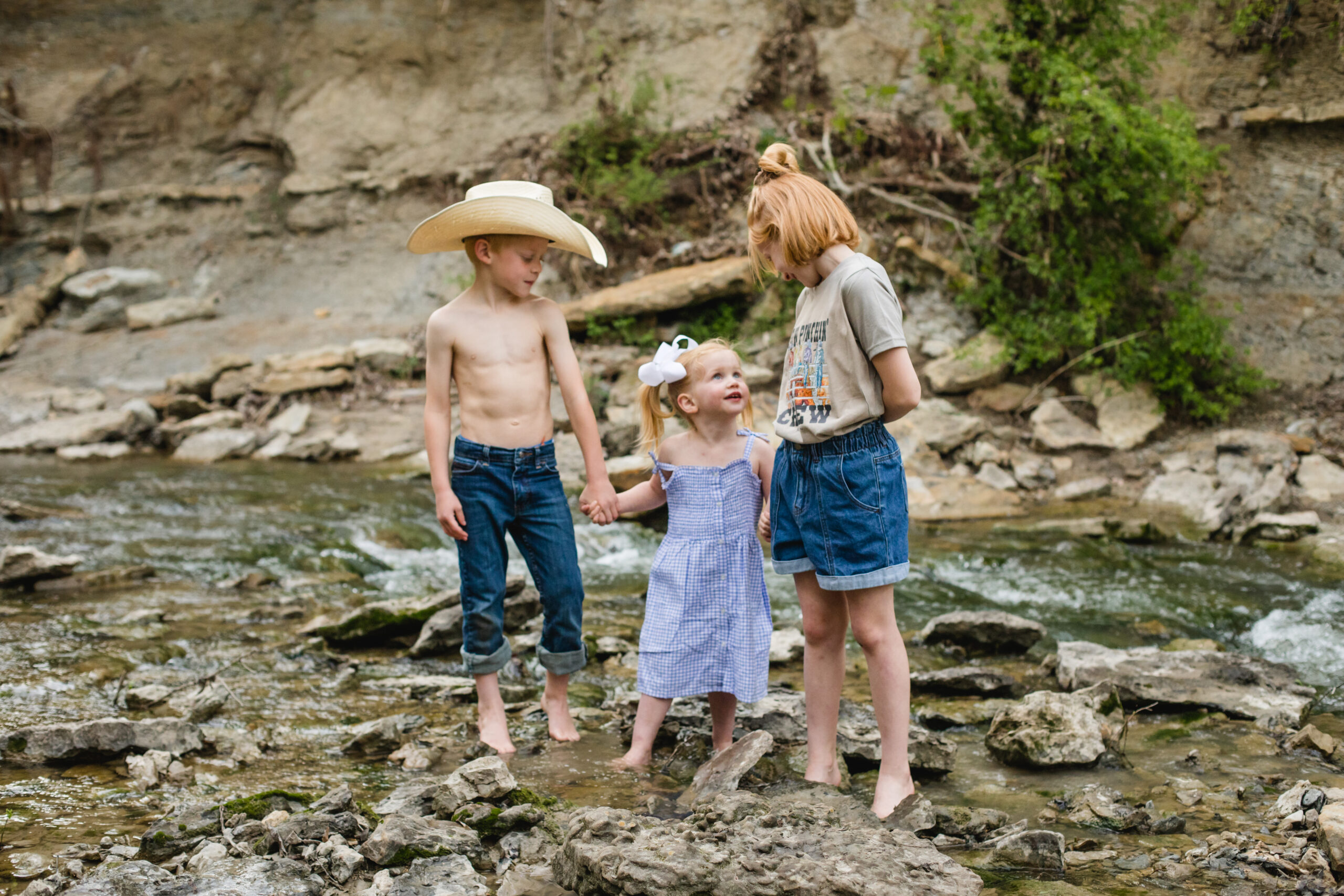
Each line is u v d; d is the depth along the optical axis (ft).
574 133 38.60
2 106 44.42
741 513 9.65
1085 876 7.03
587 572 18.30
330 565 18.01
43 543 18.44
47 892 6.53
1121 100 29.22
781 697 10.71
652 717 9.46
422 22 43.62
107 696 10.93
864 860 6.63
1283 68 30.66
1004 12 31.32
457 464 10.19
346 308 38.96
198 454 29.17
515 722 10.75
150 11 46.11
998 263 31.30
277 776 9.01
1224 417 26.76
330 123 43.39
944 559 18.61
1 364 36.24
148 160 45.21
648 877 6.25
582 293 35.35
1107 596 16.22
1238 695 11.25
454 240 10.47
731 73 38.73
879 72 37.45
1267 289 29.37
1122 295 29.22
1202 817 8.16
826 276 8.41
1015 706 10.12
